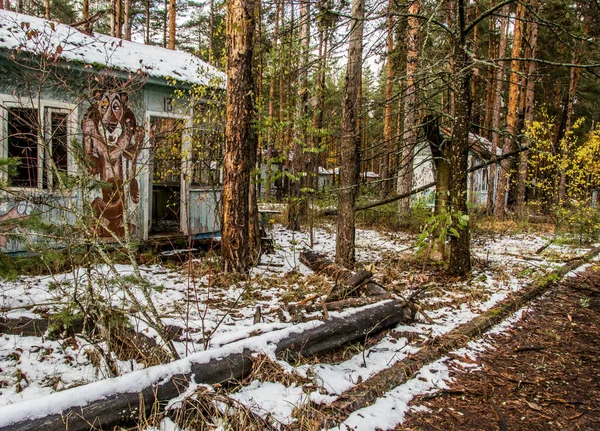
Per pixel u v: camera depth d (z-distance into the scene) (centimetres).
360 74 670
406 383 330
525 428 278
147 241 720
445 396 316
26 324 378
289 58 859
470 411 296
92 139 650
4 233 317
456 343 407
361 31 642
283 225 1242
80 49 632
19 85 590
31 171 587
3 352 349
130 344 332
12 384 301
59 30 689
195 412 245
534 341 436
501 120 2111
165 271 640
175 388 249
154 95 743
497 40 1902
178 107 772
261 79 878
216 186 853
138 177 717
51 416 204
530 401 313
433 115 727
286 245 912
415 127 704
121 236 695
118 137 680
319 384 303
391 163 1343
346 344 377
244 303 495
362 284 488
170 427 236
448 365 368
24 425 195
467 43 626
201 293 532
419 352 378
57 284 346
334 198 824
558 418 292
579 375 360
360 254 834
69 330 375
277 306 485
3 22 614
